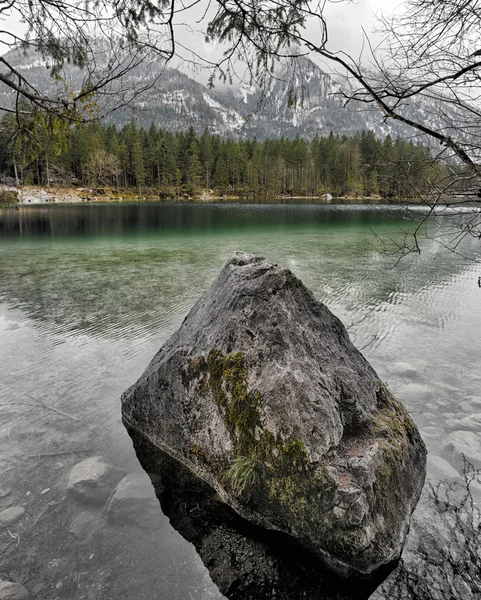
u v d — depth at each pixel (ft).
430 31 9.04
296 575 9.04
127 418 14.73
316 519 9.29
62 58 10.08
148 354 22.07
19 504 10.75
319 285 38.75
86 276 43.93
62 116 10.33
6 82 9.74
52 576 8.72
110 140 266.98
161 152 283.59
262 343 11.68
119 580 8.70
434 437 13.69
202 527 10.23
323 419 10.27
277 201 262.06
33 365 20.44
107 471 11.73
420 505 10.61
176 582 8.71
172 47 8.56
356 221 117.70
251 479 10.32
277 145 309.63
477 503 10.71
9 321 28.09
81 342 23.93
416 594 8.53
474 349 22.25
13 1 8.87
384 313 29.50
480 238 11.49
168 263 52.24
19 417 15.30
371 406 11.90
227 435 11.34
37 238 78.59
